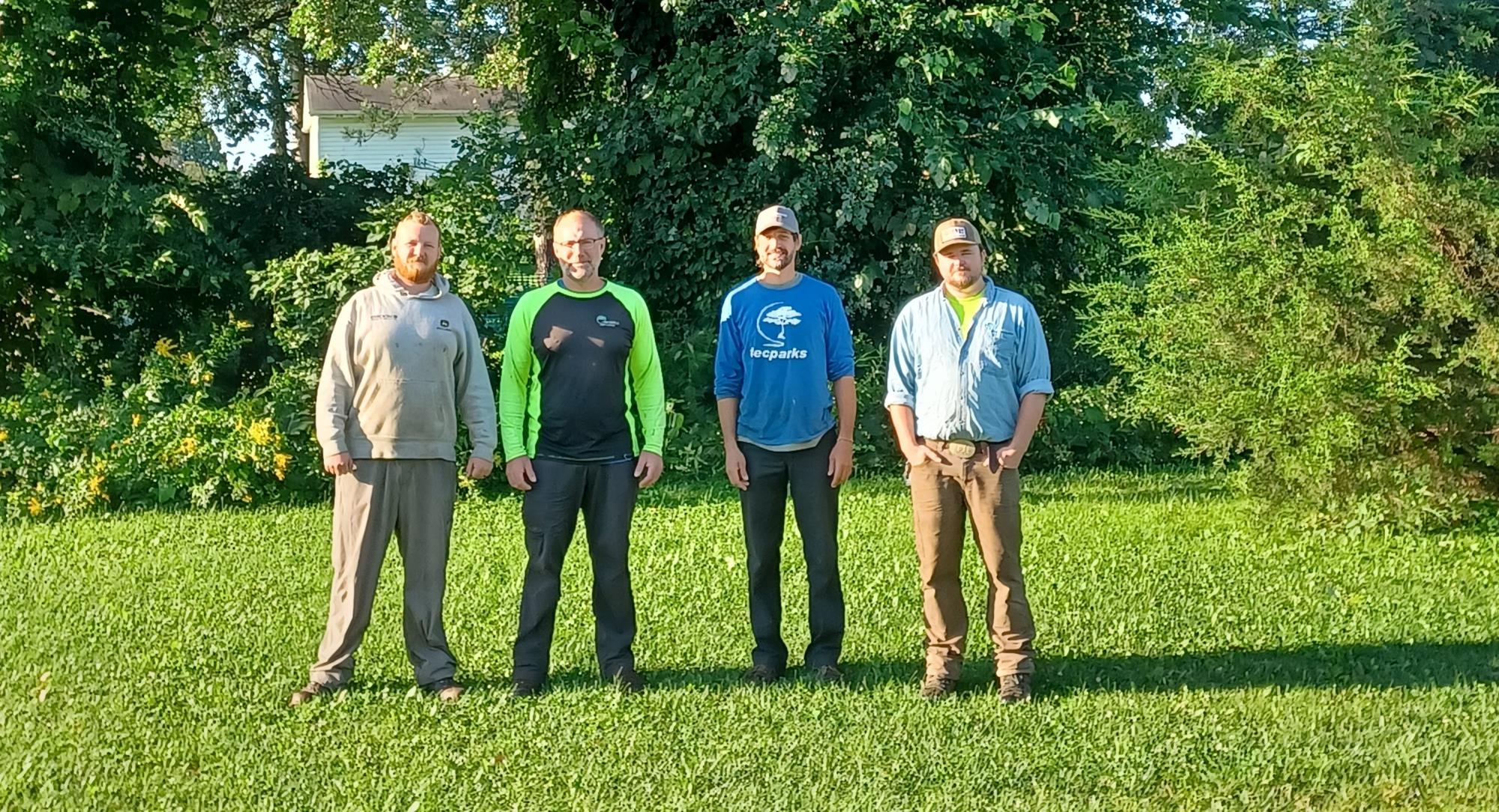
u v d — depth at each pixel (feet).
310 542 27.53
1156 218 28.50
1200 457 39.32
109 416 33.63
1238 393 27.09
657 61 44.47
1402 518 27.02
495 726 15.80
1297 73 27.25
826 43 38.45
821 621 17.85
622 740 15.25
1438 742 15.06
